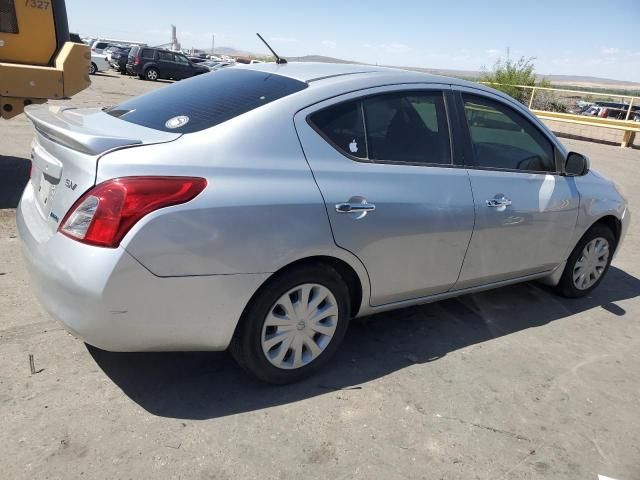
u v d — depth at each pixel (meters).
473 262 3.62
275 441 2.61
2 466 2.30
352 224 2.92
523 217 3.77
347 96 3.07
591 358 3.69
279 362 2.94
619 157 15.16
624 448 2.81
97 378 2.95
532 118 4.00
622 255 6.09
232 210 2.54
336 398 2.98
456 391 3.15
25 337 3.25
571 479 2.56
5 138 9.08
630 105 18.39
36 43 6.67
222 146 2.65
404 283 3.31
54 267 2.46
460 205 3.39
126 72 34.75
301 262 2.87
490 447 2.72
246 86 3.16
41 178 2.93
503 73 24.94
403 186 3.15
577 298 4.68
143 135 2.71
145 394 2.86
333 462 2.52
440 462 2.58
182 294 2.50
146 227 2.37
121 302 2.39
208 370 3.12
